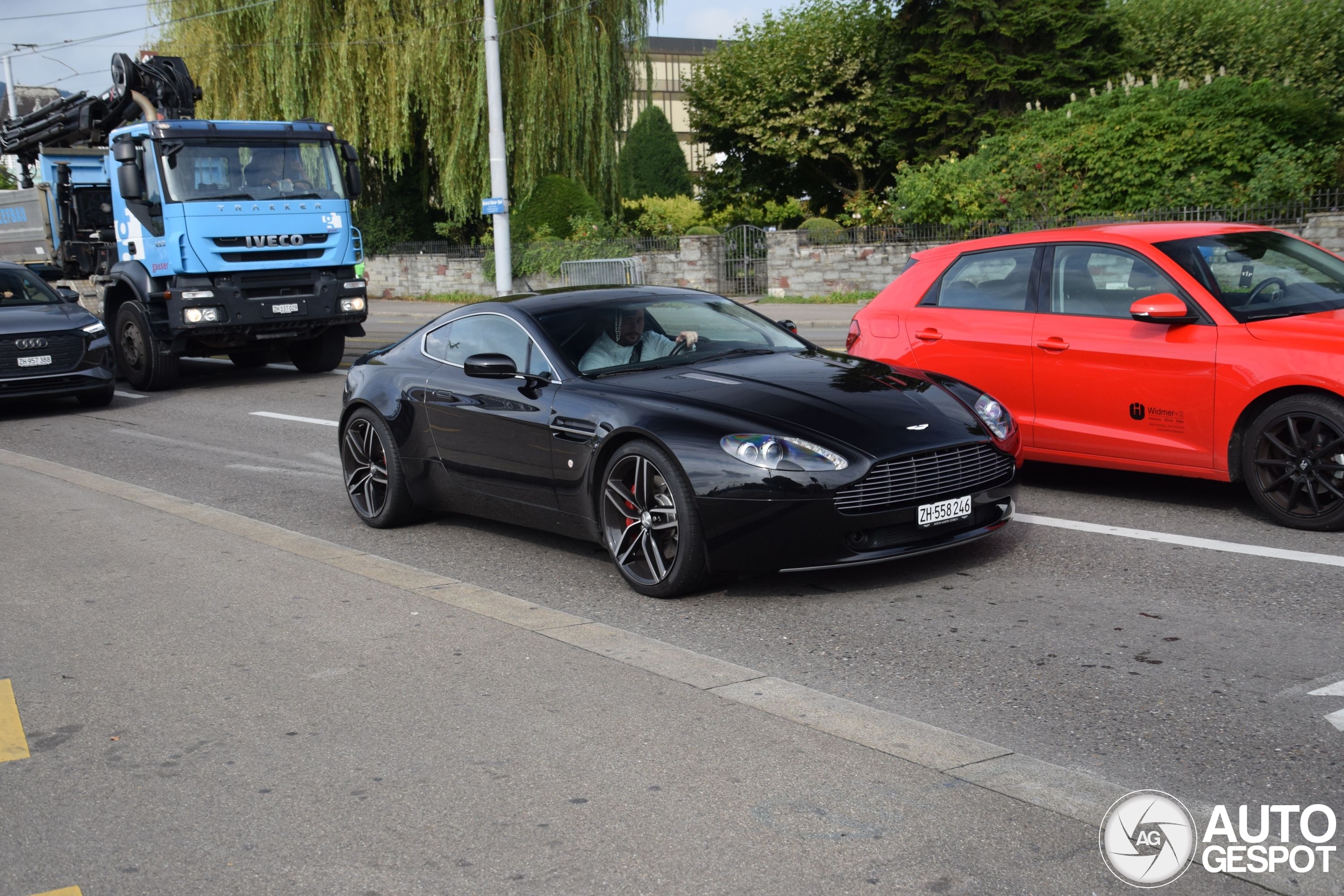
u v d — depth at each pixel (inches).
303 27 1102.4
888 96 1201.4
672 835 125.8
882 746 145.9
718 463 206.4
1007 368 280.8
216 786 143.8
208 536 278.4
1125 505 267.4
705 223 1467.8
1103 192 812.0
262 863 124.5
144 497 327.6
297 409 506.9
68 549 272.4
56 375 512.1
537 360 250.8
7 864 127.6
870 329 312.0
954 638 188.4
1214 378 243.4
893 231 901.8
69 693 179.2
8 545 277.7
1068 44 1051.3
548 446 238.5
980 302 292.2
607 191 1254.3
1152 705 156.9
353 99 1118.4
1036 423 277.1
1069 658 176.4
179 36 1155.3
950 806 129.6
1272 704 155.0
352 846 127.3
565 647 189.3
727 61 1355.8
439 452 268.5
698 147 3216.0
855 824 126.3
